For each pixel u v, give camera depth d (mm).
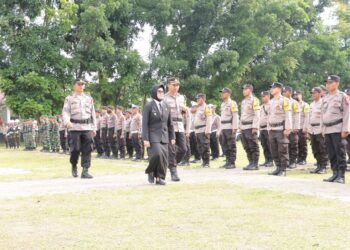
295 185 8344
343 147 9141
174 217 5730
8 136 29188
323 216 5715
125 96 34062
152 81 32906
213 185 8336
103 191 7816
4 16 29344
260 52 35281
